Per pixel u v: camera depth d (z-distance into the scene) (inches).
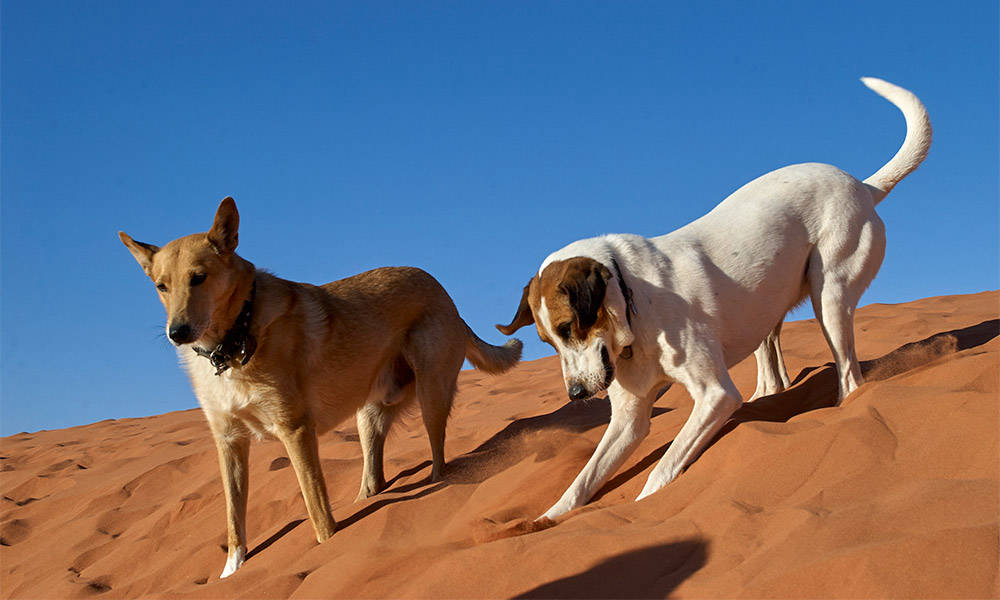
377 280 246.7
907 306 485.1
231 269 200.7
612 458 185.9
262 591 159.8
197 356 210.4
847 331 198.4
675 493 150.0
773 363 238.1
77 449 563.5
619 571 120.6
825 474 137.3
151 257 208.1
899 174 218.4
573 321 169.8
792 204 199.9
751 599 103.3
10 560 304.5
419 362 246.1
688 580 114.3
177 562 234.7
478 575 128.3
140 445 516.7
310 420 214.4
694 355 178.7
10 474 501.0
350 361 229.1
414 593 130.0
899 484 129.1
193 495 310.3
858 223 199.8
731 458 152.2
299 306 217.6
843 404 174.9
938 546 101.3
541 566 126.1
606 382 170.4
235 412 210.4
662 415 228.2
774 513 124.5
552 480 195.5
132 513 321.1
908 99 218.8
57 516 360.5
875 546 104.2
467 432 351.3
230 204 199.2
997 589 94.9
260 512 256.5
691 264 184.4
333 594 142.6
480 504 196.4
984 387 155.6
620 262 181.8
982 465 126.2
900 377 179.8
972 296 504.4
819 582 102.8
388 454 329.1
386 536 190.2
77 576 259.3
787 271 196.5
